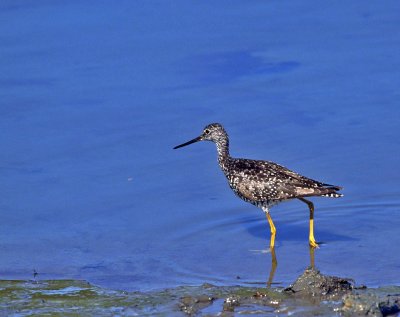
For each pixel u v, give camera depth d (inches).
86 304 468.8
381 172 652.7
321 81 786.2
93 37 858.1
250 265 533.0
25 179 659.4
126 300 472.1
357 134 706.2
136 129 725.9
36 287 497.4
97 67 815.7
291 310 443.5
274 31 866.1
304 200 575.2
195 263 537.3
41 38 856.3
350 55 823.1
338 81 784.9
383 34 852.6
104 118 742.5
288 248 559.2
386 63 805.9
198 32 866.8
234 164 612.1
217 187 649.0
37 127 730.2
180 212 615.2
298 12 902.4
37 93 776.9
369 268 516.7
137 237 578.2
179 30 869.8
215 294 474.6
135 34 864.3
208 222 601.0
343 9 904.3
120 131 723.4
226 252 554.6
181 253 553.3
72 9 903.7
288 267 527.2
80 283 503.8
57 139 714.2
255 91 775.1
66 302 473.1
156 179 660.1
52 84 789.9
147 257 546.9
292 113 740.7
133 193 640.4
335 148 688.4
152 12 903.7
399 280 495.5
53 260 544.4
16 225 598.5
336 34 856.9
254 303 455.5
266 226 599.8
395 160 667.4
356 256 537.6
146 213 613.3
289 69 806.5
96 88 784.3
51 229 592.4
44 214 613.3
